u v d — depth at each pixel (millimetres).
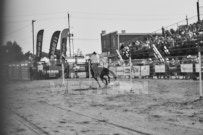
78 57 38250
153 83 19688
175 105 9602
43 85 23391
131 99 11852
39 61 33906
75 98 13227
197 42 22953
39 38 32812
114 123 7098
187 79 21391
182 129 6219
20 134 6324
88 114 8586
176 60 23250
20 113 9227
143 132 6066
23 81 30234
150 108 9250
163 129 6273
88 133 6168
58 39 32531
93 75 18203
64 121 7621
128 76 27094
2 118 8250
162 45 27734
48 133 6316
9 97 14523
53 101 12469
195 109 8672
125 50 33219
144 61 27328
